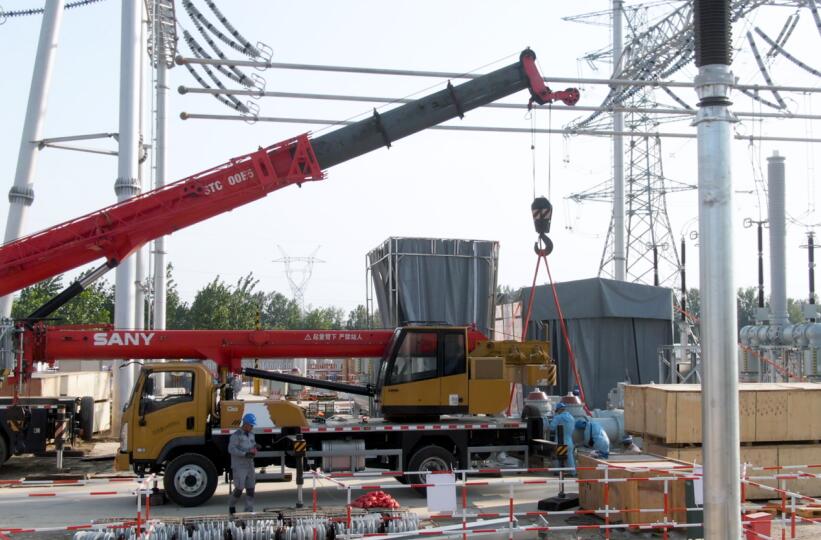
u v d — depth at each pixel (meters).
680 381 23.00
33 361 15.80
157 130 25.91
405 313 21.81
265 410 14.45
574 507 13.64
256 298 73.50
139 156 24.59
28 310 59.69
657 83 16.47
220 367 16.16
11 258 14.31
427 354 15.36
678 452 14.46
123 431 14.22
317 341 16.41
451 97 14.66
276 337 16.27
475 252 22.52
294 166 14.38
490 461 15.70
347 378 27.17
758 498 14.49
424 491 14.98
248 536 10.80
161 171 25.88
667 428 14.41
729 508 5.36
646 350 23.00
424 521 12.55
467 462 15.19
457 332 15.48
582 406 16.11
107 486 16.39
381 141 14.67
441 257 22.31
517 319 24.77
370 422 15.46
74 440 20.88
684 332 27.06
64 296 15.65
